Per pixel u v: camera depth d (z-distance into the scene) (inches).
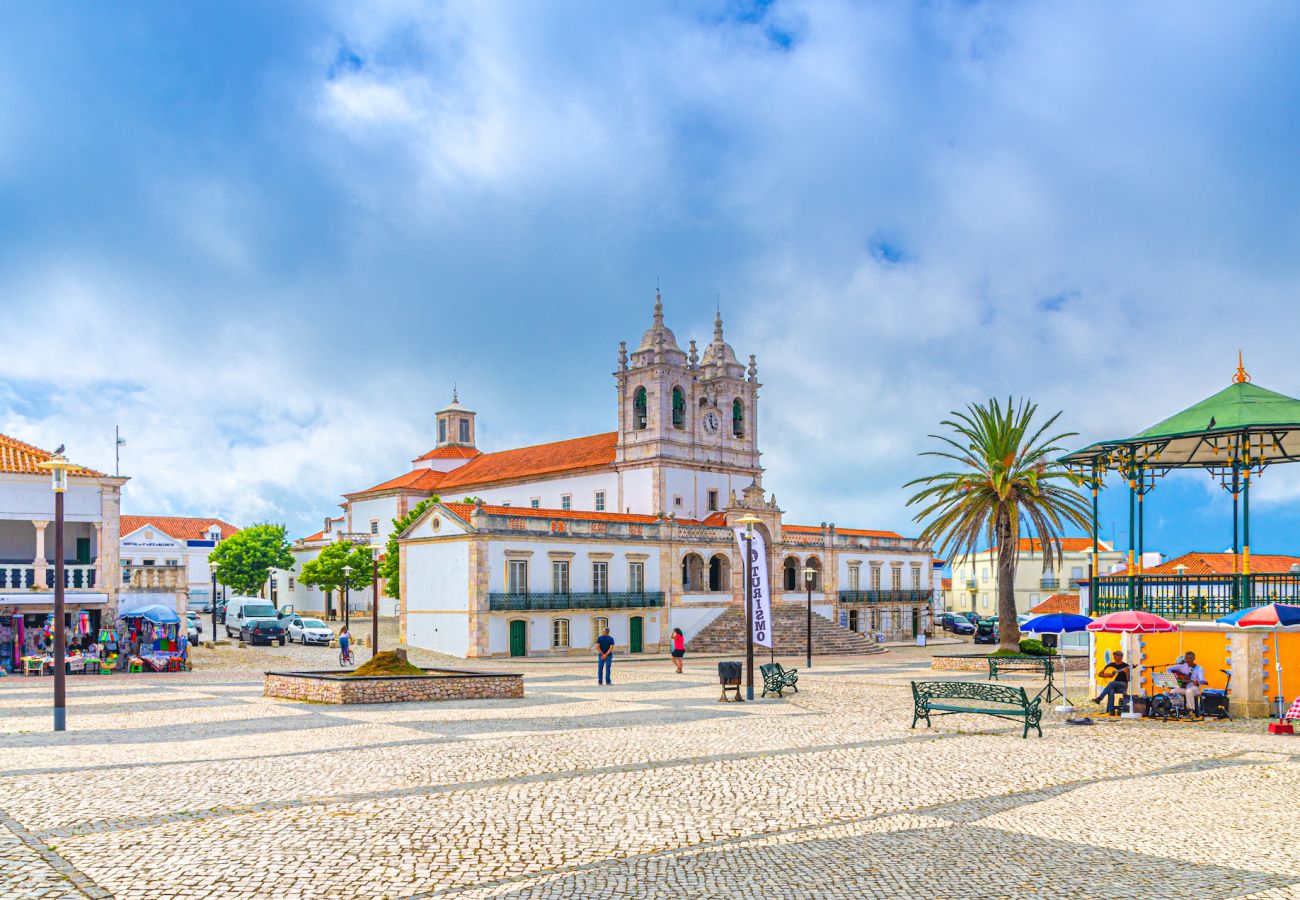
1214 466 1286.9
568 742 783.1
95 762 672.4
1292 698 979.3
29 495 1657.2
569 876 430.0
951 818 540.7
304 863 437.1
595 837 490.6
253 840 470.3
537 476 3144.7
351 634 2640.3
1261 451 1152.8
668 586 2551.7
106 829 487.2
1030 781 641.6
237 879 414.0
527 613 2249.0
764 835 501.4
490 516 2223.2
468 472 3553.2
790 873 440.1
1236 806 573.3
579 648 2348.7
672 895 409.1
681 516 2856.8
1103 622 960.3
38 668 1493.6
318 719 926.4
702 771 663.1
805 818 536.4
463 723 900.6
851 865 452.8
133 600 1765.5
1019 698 855.1
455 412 3818.9
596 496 2984.7
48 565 1729.8
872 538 3176.7
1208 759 729.6
